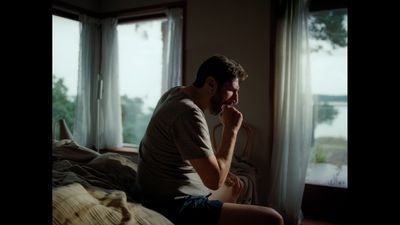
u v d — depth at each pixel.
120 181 1.71
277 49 2.81
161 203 1.33
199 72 1.41
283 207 2.71
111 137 3.75
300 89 2.66
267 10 2.90
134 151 3.55
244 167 2.71
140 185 1.41
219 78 1.35
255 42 2.96
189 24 3.27
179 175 1.32
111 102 3.75
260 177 2.93
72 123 3.79
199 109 1.30
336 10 2.75
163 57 3.52
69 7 3.54
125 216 1.17
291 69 2.70
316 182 2.86
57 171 1.69
